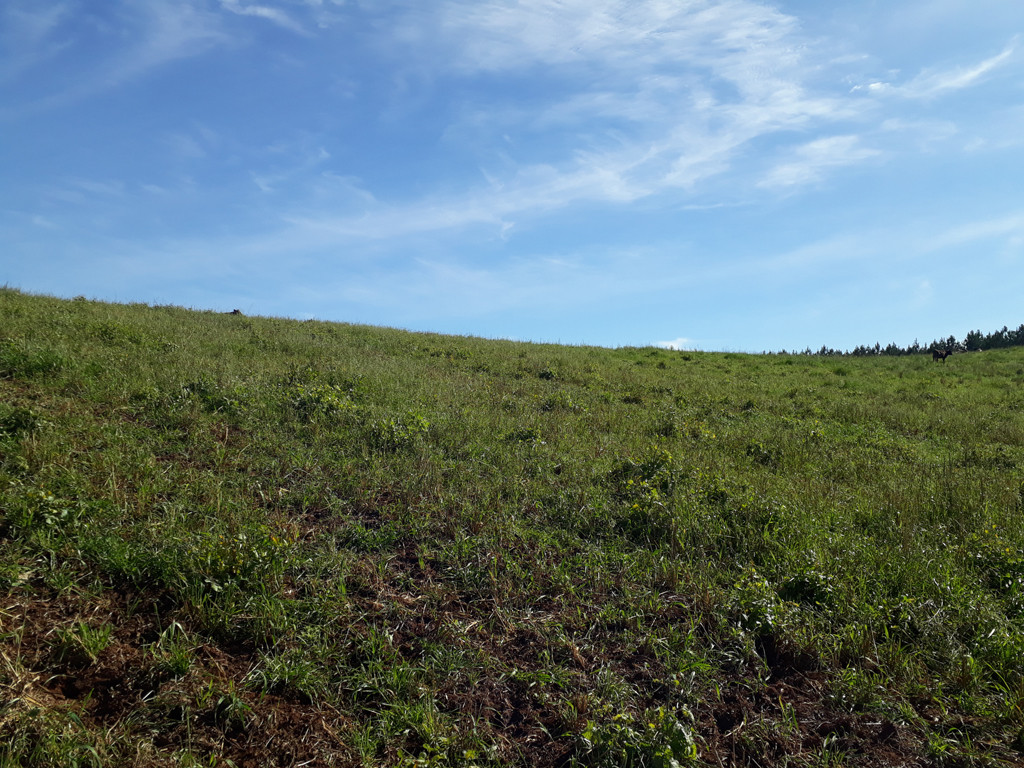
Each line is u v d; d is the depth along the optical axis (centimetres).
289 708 346
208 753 309
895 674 416
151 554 434
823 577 502
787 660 429
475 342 2214
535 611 460
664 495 657
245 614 405
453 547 525
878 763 344
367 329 2152
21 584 395
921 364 2766
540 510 620
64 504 473
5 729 290
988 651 437
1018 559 554
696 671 404
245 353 1187
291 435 730
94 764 285
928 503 732
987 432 1305
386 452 718
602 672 396
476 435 826
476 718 357
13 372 793
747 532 597
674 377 1920
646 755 324
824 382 2103
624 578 512
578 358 2095
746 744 350
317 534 523
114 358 923
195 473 591
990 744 360
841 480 861
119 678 342
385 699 361
